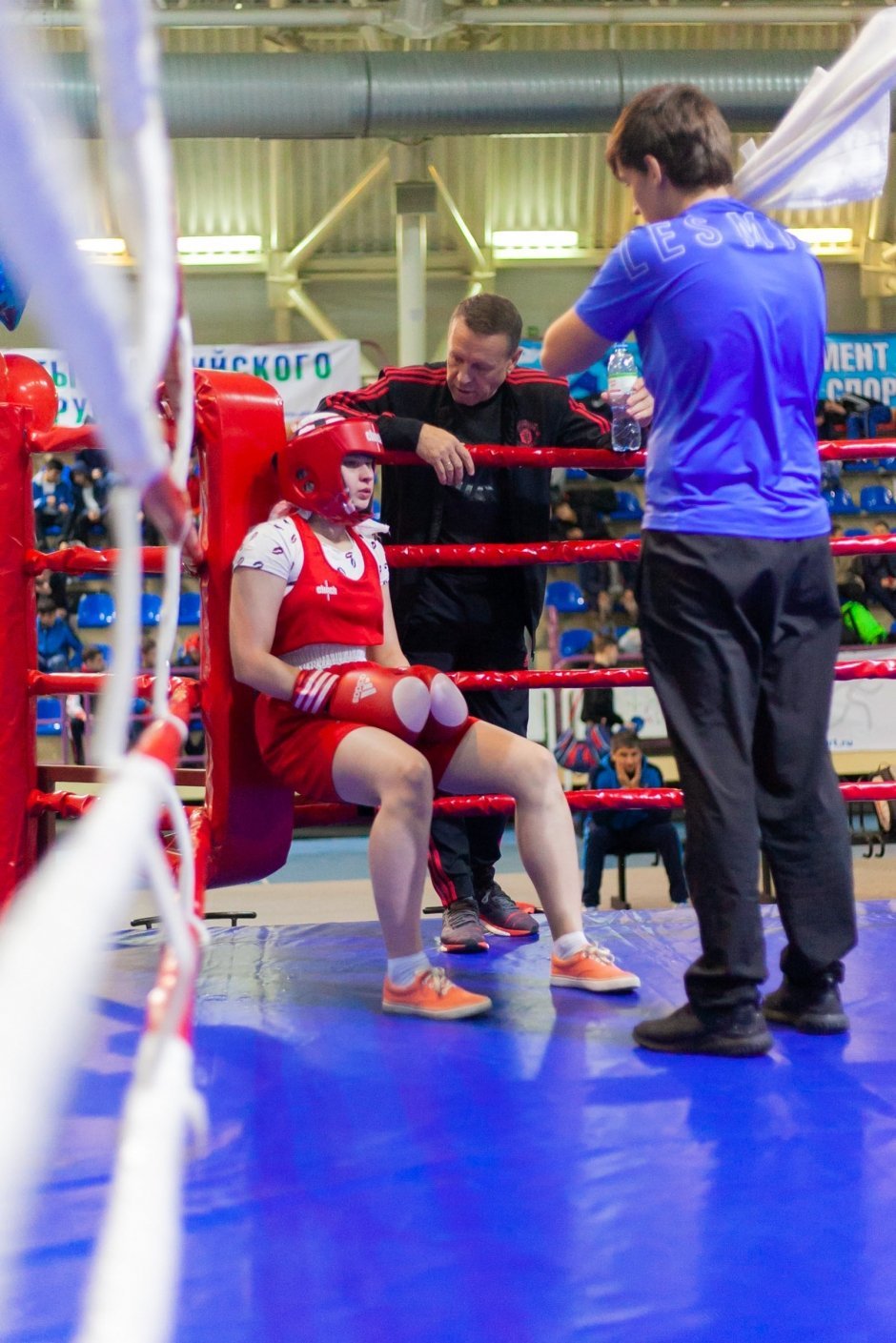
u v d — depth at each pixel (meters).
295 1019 2.26
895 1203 1.46
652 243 2.04
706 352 2.02
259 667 2.31
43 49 0.32
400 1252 1.35
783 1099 1.80
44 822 2.76
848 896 2.12
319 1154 1.62
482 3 9.98
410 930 2.28
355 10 8.68
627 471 2.97
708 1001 2.01
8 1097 0.21
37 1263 1.32
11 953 0.25
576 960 2.44
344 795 2.30
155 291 0.50
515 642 3.09
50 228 0.30
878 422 11.28
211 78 8.18
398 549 2.83
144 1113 0.42
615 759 7.50
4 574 2.61
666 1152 1.62
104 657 10.05
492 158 11.66
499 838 3.02
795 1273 1.30
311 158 11.51
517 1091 1.86
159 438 0.54
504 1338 1.18
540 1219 1.43
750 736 2.06
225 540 2.49
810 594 2.12
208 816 2.52
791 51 8.55
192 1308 1.24
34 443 2.64
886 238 12.29
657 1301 1.25
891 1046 2.04
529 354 11.81
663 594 2.06
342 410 2.92
